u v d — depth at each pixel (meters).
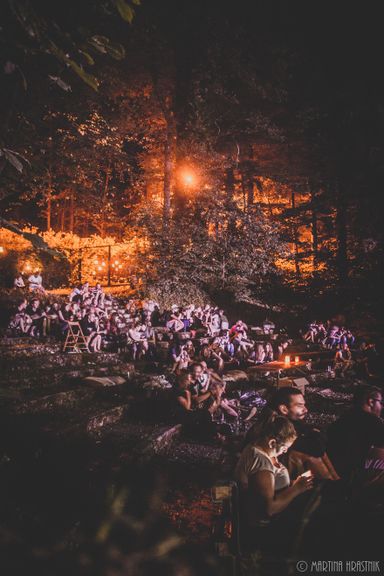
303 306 24.83
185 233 23.67
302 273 29.75
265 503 3.81
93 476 6.36
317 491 3.88
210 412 10.47
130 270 22.97
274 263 29.00
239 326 20.22
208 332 19.69
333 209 25.66
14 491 5.27
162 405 11.33
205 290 24.78
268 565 3.55
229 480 3.93
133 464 7.24
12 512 4.63
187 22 24.73
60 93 20.70
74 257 23.48
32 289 18.20
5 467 5.95
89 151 25.50
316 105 28.00
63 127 22.56
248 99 28.27
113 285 23.62
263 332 23.23
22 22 2.63
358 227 14.09
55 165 24.22
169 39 25.25
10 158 2.96
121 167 31.83
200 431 10.09
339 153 24.06
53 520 4.62
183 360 15.52
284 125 30.48
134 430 9.50
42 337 15.56
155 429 9.61
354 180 15.99
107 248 24.61
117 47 2.92
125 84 25.50
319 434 4.66
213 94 26.12
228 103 27.38
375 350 18.67
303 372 17.89
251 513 3.85
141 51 25.53
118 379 12.77
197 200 25.00
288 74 28.12
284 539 3.79
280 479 4.05
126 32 23.58
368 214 14.05
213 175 26.33
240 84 27.19
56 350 14.80
